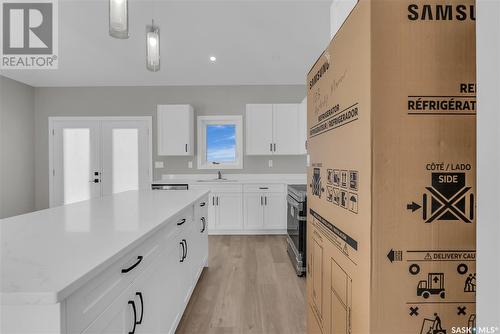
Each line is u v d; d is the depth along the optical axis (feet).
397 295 1.71
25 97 16.57
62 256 2.89
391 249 1.71
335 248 2.36
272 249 12.58
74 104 17.22
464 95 1.71
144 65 13.65
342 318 2.20
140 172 17.22
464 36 1.72
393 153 1.71
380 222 1.71
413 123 1.71
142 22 9.57
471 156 1.72
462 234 1.72
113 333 3.17
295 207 10.18
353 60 1.96
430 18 1.72
